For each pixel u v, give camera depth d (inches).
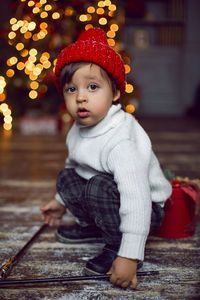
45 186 76.6
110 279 33.4
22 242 45.8
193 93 281.7
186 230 47.1
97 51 36.2
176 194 46.1
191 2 275.7
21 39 116.3
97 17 95.3
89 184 37.9
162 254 41.8
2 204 63.4
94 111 36.4
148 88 283.9
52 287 34.0
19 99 163.3
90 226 44.7
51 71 127.6
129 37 281.1
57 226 51.9
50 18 93.4
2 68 148.6
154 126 196.4
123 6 273.3
